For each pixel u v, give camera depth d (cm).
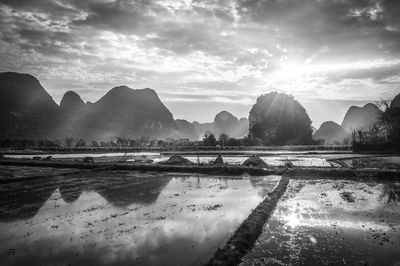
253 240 1157
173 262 984
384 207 1633
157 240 1196
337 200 1831
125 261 1005
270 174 3216
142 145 13925
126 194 2217
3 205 1911
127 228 1367
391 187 2270
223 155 6378
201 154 6831
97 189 2459
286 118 12225
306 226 1333
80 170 3822
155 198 2053
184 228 1346
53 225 1453
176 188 2472
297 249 1073
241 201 1909
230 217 1514
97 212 1686
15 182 2923
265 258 1004
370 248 1062
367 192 2073
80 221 1510
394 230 1244
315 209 1622
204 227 1355
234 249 1030
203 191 2308
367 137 6800
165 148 9875
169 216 1557
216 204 1828
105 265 980
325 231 1257
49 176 3284
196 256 1027
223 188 2439
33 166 4441
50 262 1019
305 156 5475
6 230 1391
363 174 2828
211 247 1105
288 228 1311
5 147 11519
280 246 1105
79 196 2173
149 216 1567
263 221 1384
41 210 1764
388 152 6000
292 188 2289
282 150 7956
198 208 1728
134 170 3909
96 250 1111
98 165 4100
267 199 1800
